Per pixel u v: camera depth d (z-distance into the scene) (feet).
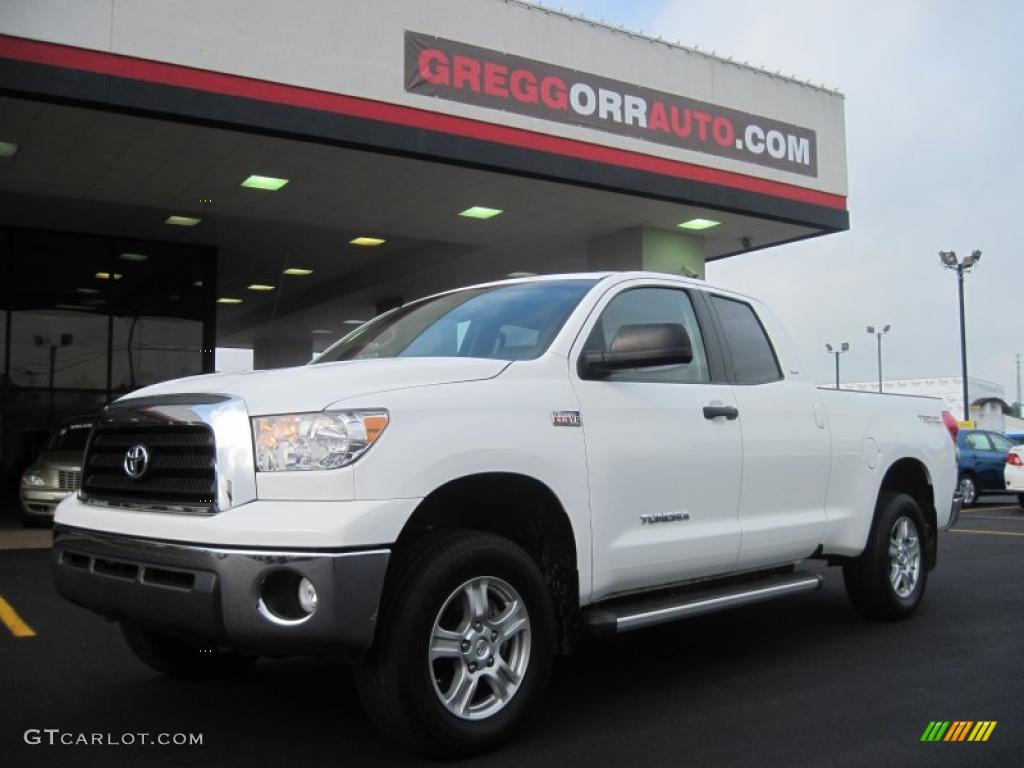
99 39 32.58
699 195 48.11
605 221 52.37
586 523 13.62
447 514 13.66
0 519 46.39
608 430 14.21
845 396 19.79
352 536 10.85
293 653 10.94
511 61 41.86
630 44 45.96
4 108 33.42
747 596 16.08
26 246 53.52
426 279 69.67
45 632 19.79
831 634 19.76
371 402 11.66
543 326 14.78
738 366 17.53
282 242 58.70
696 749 12.65
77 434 44.45
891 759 12.34
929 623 20.88
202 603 10.97
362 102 37.76
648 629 20.33
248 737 13.06
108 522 12.44
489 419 12.67
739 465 16.31
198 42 34.30
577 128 43.83
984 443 64.44
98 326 55.16
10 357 52.54
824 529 18.29
